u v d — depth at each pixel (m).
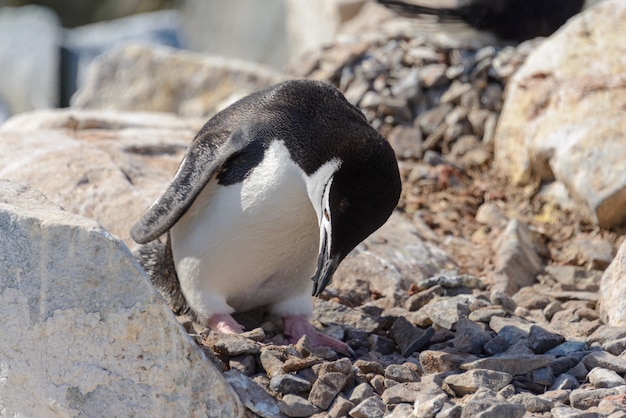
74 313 6.71
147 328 6.69
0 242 6.72
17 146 11.32
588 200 11.38
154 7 38.72
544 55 13.33
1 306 6.75
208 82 19.78
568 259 11.39
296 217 7.84
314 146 7.57
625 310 8.54
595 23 13.25
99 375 6.72
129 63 20.38
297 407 6.86
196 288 8.23
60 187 10.53
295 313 8.62
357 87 14.91
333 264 7.36
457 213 12.64
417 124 14.35
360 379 7.30
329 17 23.11
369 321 8.90
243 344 7.33
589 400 6.80
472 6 16.11
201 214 8.05
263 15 33.94
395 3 16.62
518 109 13.08
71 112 14.65
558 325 8.75
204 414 6.75
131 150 12.16
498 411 6.44
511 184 13.07
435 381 7.25
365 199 7.41
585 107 12.04
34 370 6.77
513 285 10.45
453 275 10.43
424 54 15.05
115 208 10.35
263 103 8.09
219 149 7.93
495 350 8.01
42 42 29.72
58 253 6.68
